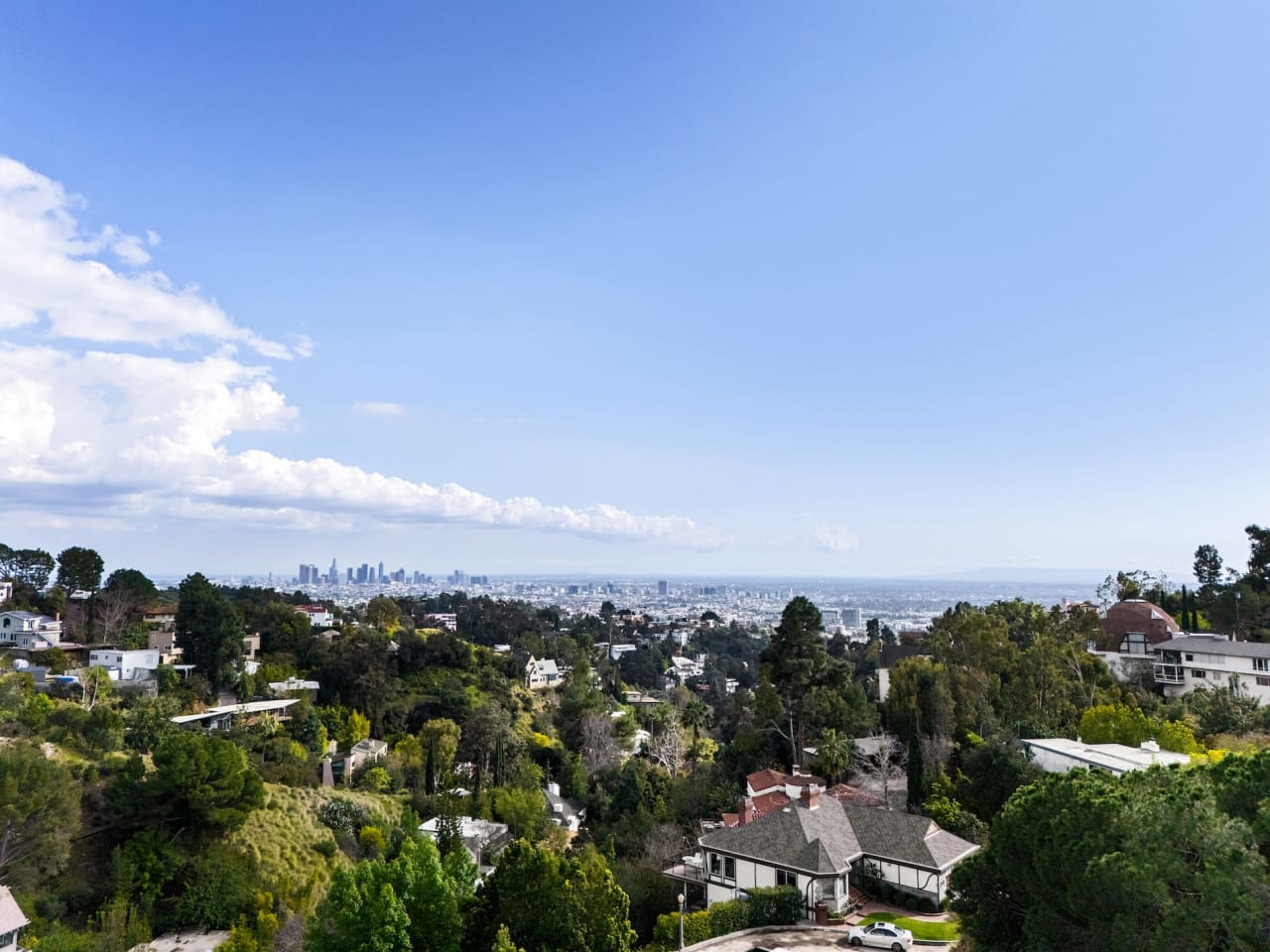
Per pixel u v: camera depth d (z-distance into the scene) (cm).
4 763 5216
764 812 5534
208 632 10394
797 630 7512
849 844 4700
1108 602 11569
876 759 6569
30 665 8944
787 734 7612
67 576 12588
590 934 3516
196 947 5284
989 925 3027
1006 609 9494
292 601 18700
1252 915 2025
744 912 4244
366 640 13100
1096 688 7806
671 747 9775
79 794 5691
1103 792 2588
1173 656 8731
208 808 6184
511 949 3188
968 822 5128
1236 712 6738
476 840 7369
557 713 13850
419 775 9456
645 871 5372
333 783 8975
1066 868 2509
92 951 4481
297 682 11550
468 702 12069
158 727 7644
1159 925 2181
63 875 5459
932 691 6919
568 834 8731
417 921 3681
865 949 3831
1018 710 7156
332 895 3728
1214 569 11244
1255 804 2469
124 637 10550
